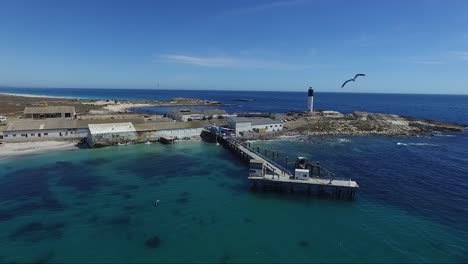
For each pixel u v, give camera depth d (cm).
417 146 9206
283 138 10194
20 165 6775
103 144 8550
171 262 3434
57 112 11381
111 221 4334
